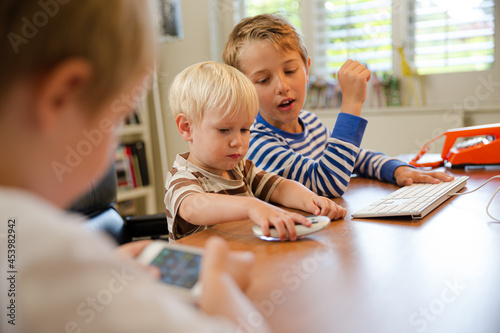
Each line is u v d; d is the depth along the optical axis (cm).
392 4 247
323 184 106
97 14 30
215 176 96
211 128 93
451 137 136
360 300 49
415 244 66
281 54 121
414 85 243
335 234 74
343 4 262
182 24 266
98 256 29
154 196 265
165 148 277
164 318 29
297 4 270
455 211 84
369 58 256
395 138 235
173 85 101
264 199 101
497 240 66
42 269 28
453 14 234
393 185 116
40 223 29
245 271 50
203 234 76
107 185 123
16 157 30
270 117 130
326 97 257
